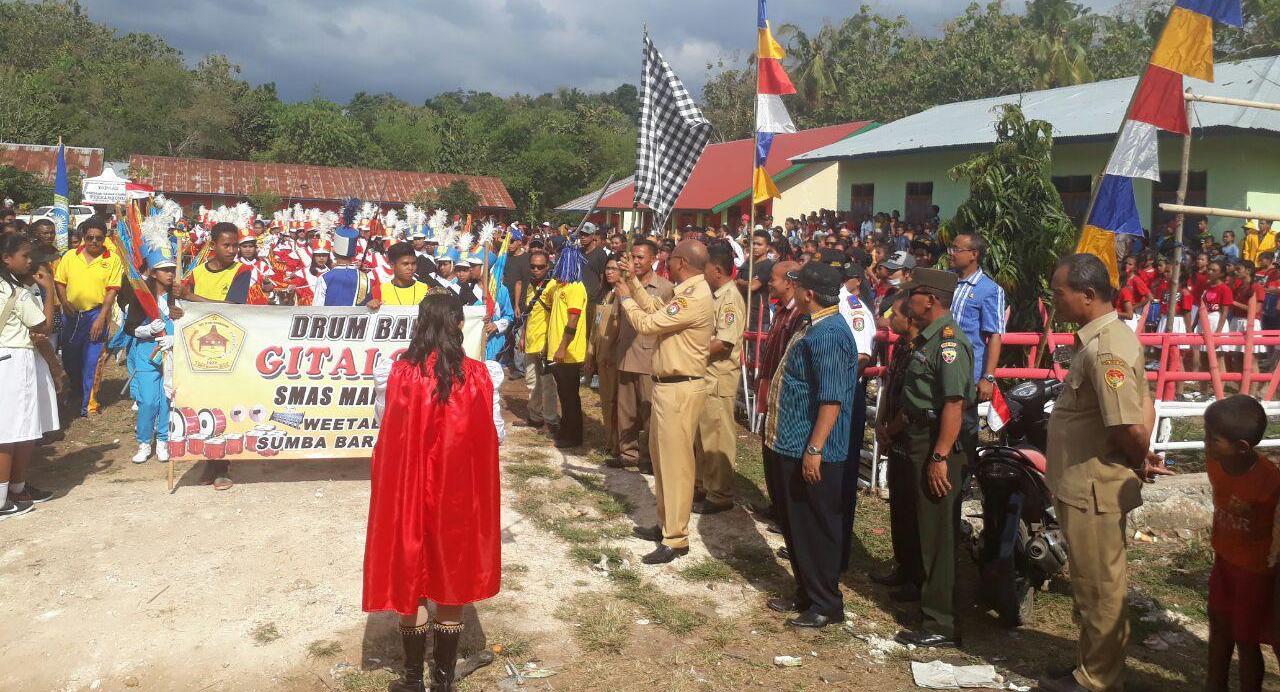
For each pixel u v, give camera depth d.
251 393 6.66
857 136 24.55
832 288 4.82
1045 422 5.56
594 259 9.25
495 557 4.11
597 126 54.72
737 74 51.81
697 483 7.02
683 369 5.68
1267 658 4.61
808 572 4.95
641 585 5.44
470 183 46.06
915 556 5.24
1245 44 21.28
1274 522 3.65
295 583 5.20
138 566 5.36
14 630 4.64
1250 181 14.85
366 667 4.39
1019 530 5.09
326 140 55.09
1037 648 4.75
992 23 38.66
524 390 11.02
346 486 6.86
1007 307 7.70
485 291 9.62
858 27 46.66
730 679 4.39
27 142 46.88
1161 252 13.18
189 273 7.88
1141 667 4.50
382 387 4.48
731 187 28.31
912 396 4.82
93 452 7.64
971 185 7.96
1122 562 3.94
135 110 53.69
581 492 7.05
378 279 8.40
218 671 4.35
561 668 4.46
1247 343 6.86
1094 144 16.92
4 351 5.87
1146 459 4.20
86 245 8.77
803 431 4.88
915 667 4.47
